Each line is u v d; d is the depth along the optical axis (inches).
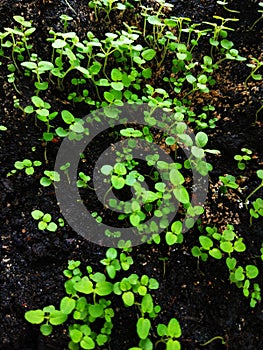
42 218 6.5
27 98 7.6
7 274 6.3
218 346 6.1
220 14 9.2
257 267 6.7
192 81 7.5
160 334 5.4
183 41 8.9
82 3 8.6
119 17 8.7
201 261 6.7
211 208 7.1
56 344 5.8
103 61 8.2
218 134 7.9
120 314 6.1
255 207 6.8
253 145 7.8
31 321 5.4
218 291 6.4
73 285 5.9
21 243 6.5
